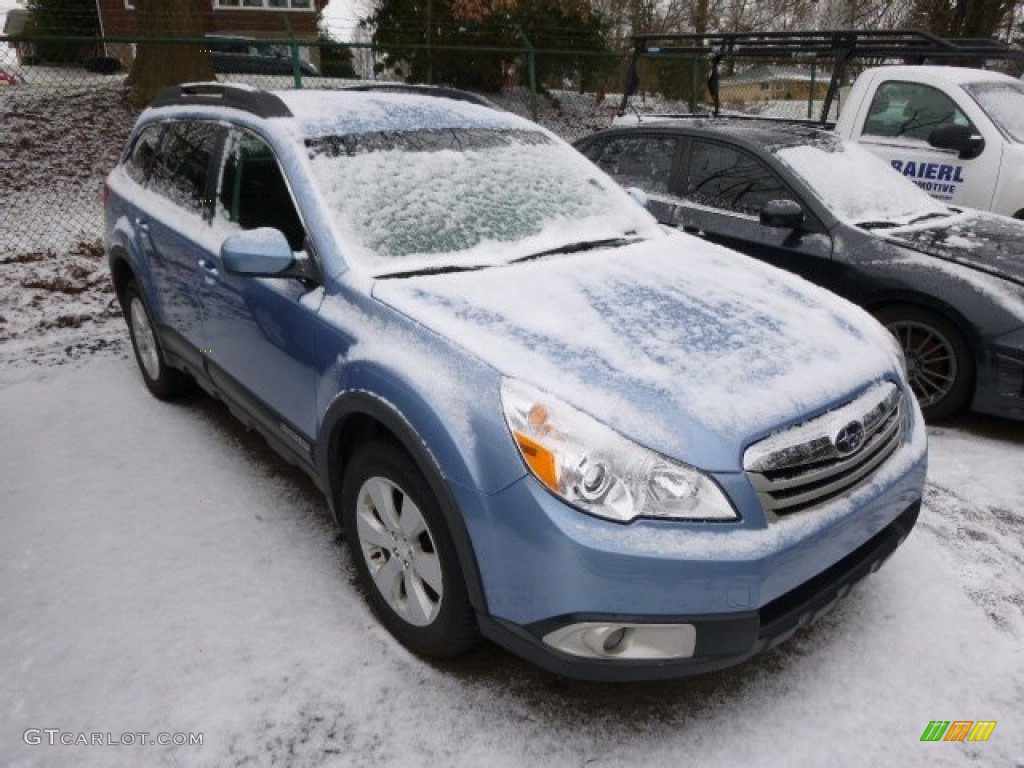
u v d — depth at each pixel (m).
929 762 2.27
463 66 15.70
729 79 15.65
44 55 16.52
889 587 3.03
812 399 2.32
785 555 2.14
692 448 2.13
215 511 3.47
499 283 2.78
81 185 10.77
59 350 5.36
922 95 6.59
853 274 4.52
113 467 3.84
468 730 2.38
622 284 2.87
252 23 27.83
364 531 2.71
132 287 4.45
